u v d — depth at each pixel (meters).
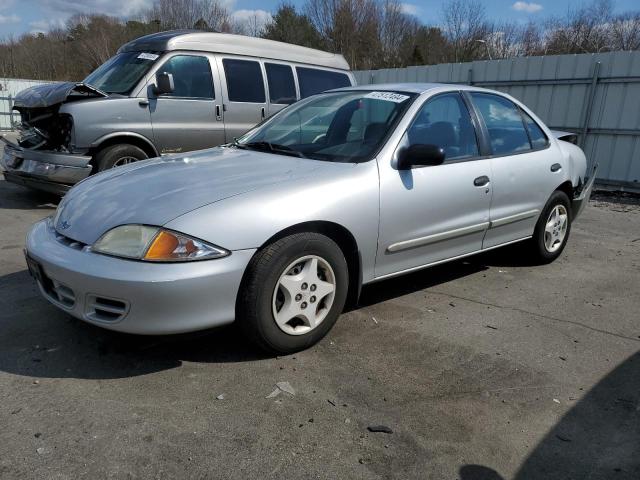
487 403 2.76
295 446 2.37
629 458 2.40
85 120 6.10
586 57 9.50
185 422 2.50
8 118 17.19
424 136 3.77
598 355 3.33
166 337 2.78
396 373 3.01
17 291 3.91
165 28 41.53
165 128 6.70
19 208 6.68
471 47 38.31
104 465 2.21
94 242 2.79
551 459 2.37
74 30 42.91
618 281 4.75
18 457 2.23
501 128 4.46
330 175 3.25
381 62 44.12
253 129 4.48
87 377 2.83
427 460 2.33
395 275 3.67
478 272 4.86
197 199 2.85
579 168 5.31
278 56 7.86
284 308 3.02
